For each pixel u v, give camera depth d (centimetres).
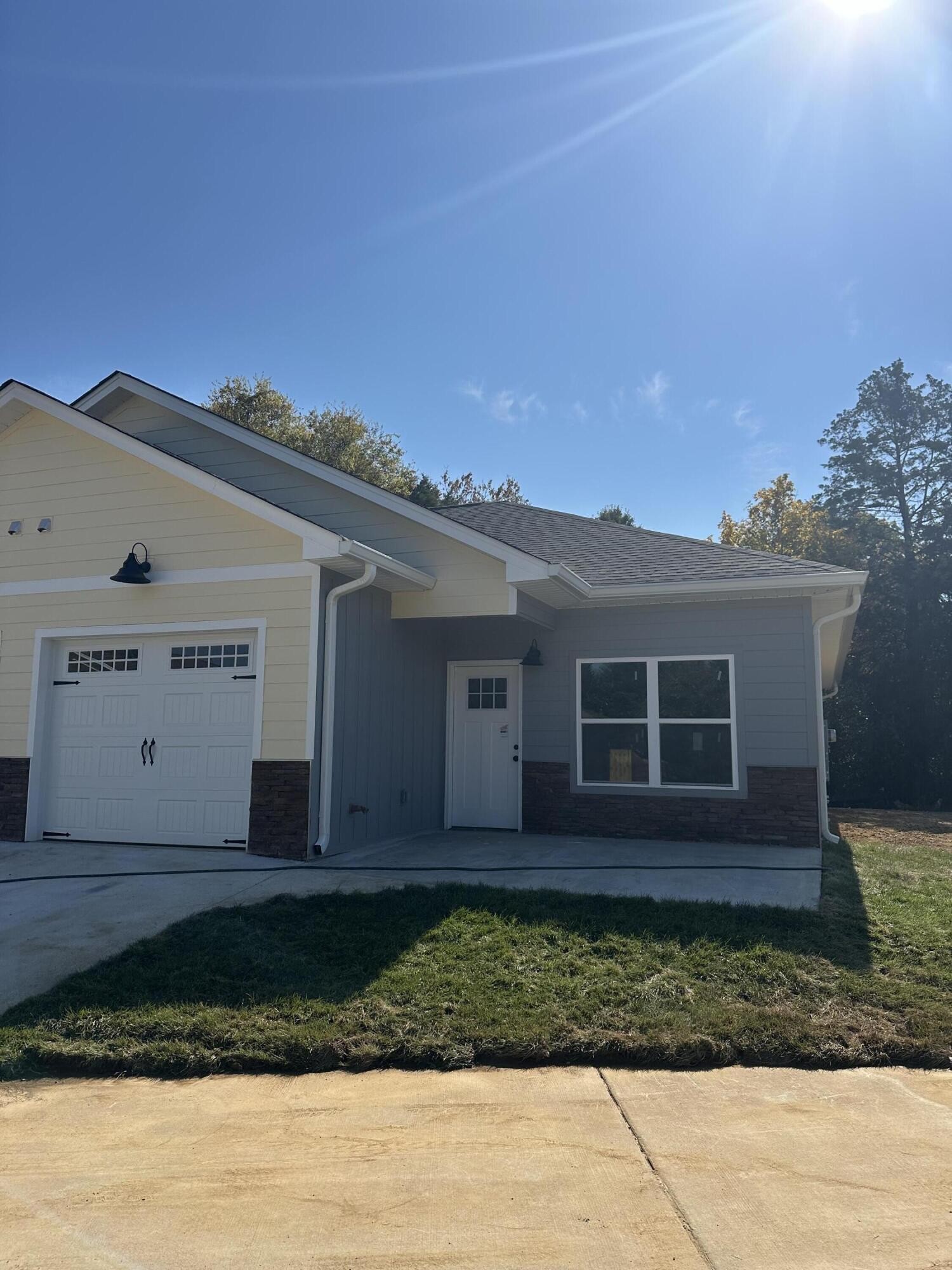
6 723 1102
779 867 947
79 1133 433
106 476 1095
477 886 827
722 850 1083
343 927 718
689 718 1198
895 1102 462
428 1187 376
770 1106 459
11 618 1120
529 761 1259
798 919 732
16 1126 442
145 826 1041
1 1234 342
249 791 998
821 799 1202
